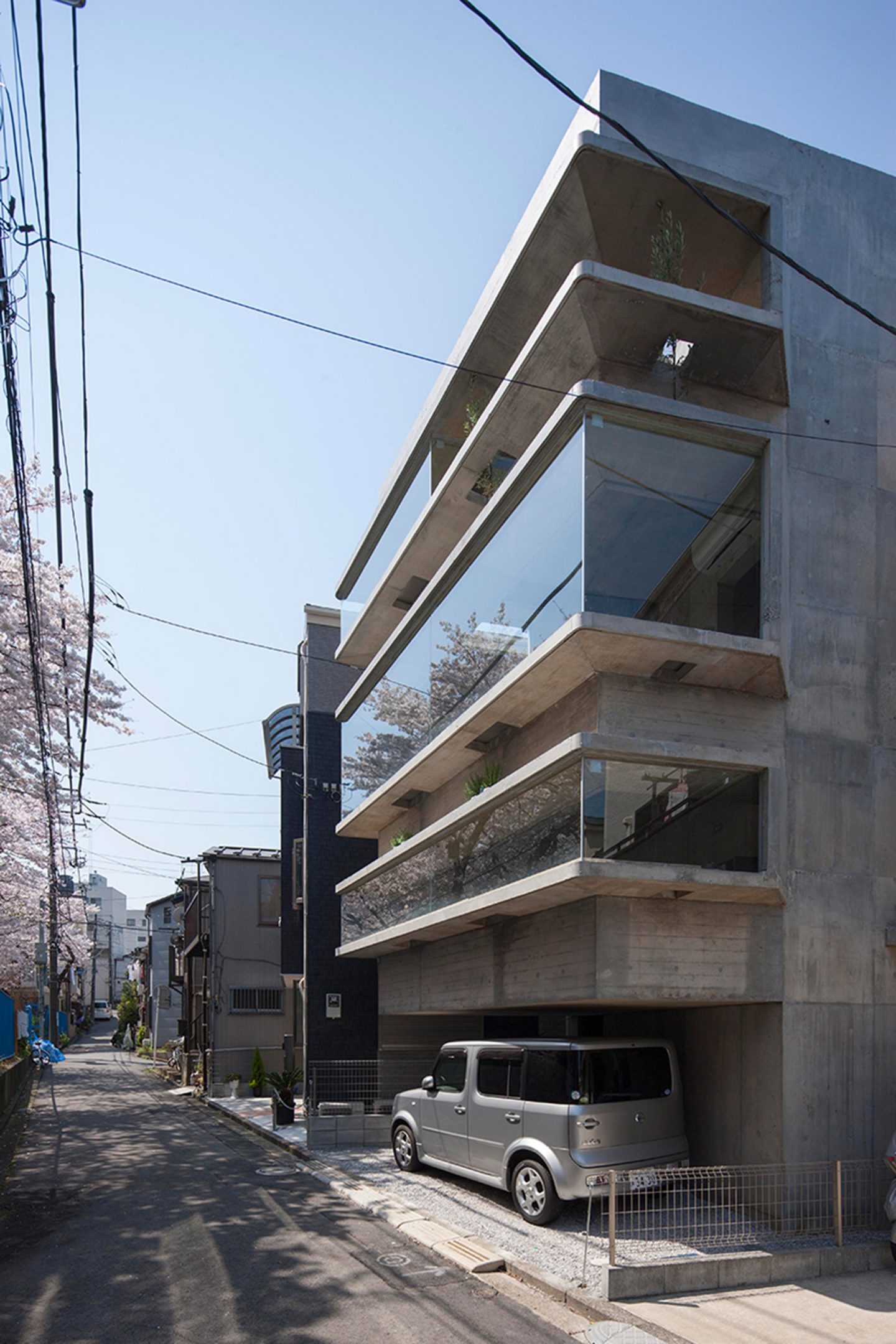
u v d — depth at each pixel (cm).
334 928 1995
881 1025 1007
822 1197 928
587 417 1006
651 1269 726
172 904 4538
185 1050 3030
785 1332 649
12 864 2272
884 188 1209
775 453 1069
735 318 1050
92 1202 1091
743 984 976
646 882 918
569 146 1055
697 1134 1081
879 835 1051
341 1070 1842
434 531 1593
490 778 1264
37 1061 3425
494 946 1246
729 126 1126
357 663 2136
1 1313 704
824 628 1069
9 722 1683
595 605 966
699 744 1015
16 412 816
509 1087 1030
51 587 1562
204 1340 642
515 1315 693
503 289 1258
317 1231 938
